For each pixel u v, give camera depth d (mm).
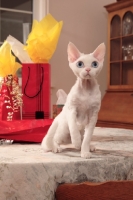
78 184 841
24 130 1229
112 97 3178
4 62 1319
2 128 1229
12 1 3162
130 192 827
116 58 3266
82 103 982
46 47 1361
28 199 842
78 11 3375
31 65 1371
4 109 1358
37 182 846
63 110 1048
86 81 992
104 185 829
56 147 1027
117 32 3256
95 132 1532
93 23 3465
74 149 1079
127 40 3223
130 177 948
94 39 3479
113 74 3270
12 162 852
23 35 3223
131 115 2840
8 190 836
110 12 3277
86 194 833
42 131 1250
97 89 1011
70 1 3324
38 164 848
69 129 993
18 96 1356
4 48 1323
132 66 3170
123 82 3217
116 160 930
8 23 3158
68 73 3322
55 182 862
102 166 910
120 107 2998
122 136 1396
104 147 1117
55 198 863
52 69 3250
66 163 870
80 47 3412
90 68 962
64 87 3307
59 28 1385
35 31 1382
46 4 3182
